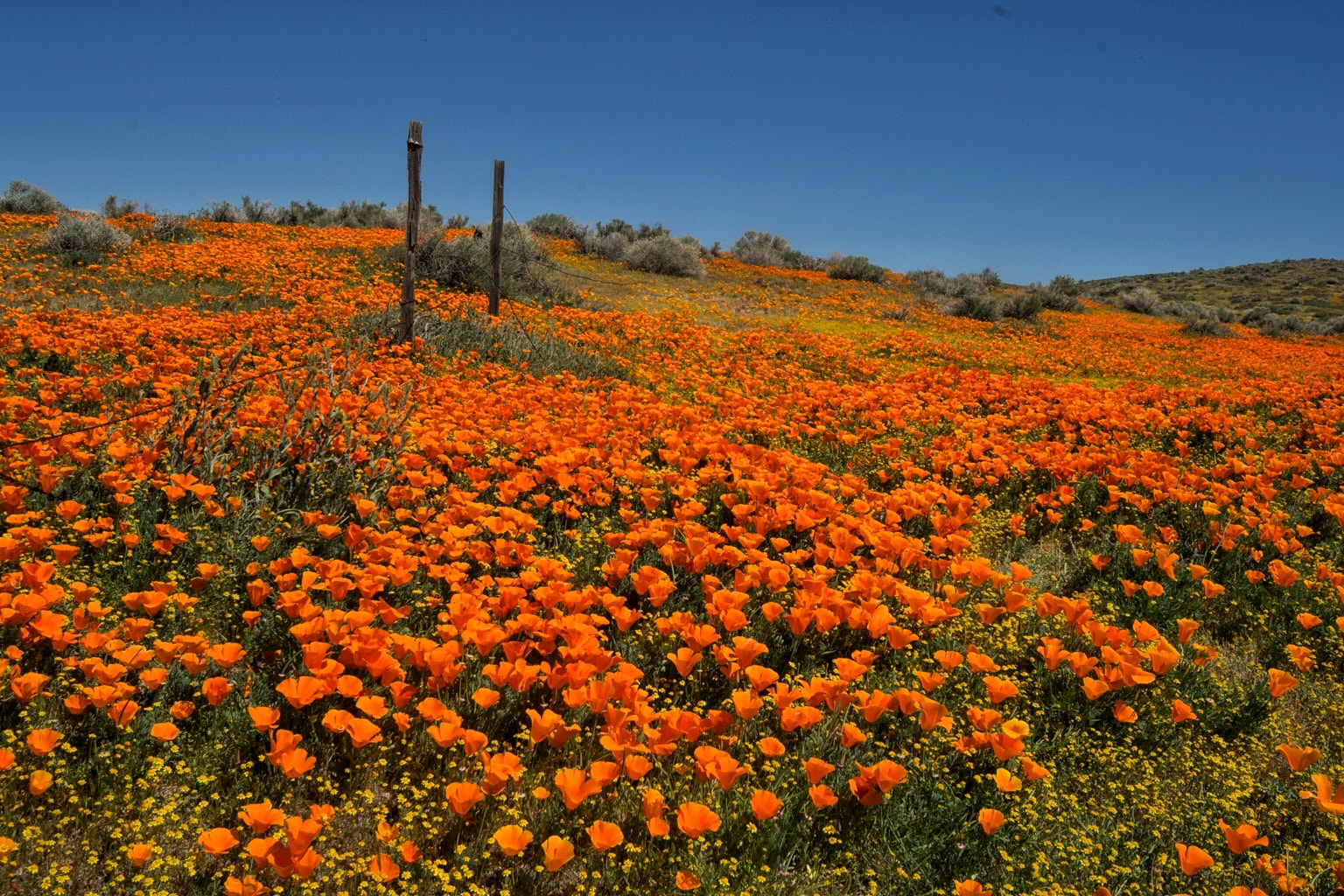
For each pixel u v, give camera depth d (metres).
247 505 4.50
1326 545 5.72
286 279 16.33
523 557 3.91
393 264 19.61
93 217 21.89
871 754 3.08
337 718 2.66
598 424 6.47
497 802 2.68
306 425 5.13
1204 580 4.48
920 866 2.60
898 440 7.61
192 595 3.70
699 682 3.56
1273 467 6.68
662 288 24.00
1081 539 5.85
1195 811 3.02
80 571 3.72
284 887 2.24
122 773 2.64
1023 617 4.42
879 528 4.71
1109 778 3.25
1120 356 19.20
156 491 4.59
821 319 22.09
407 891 2.30
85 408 6.73
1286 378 16.38
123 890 2.25
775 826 2.66
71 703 2.64
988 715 2.94
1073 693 3.67
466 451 5.48
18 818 2.38
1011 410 10.42
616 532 4.82
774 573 3.79
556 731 2.75
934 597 4.54
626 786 2.82
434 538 4.39
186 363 7.58
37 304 11.88
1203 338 27.16
